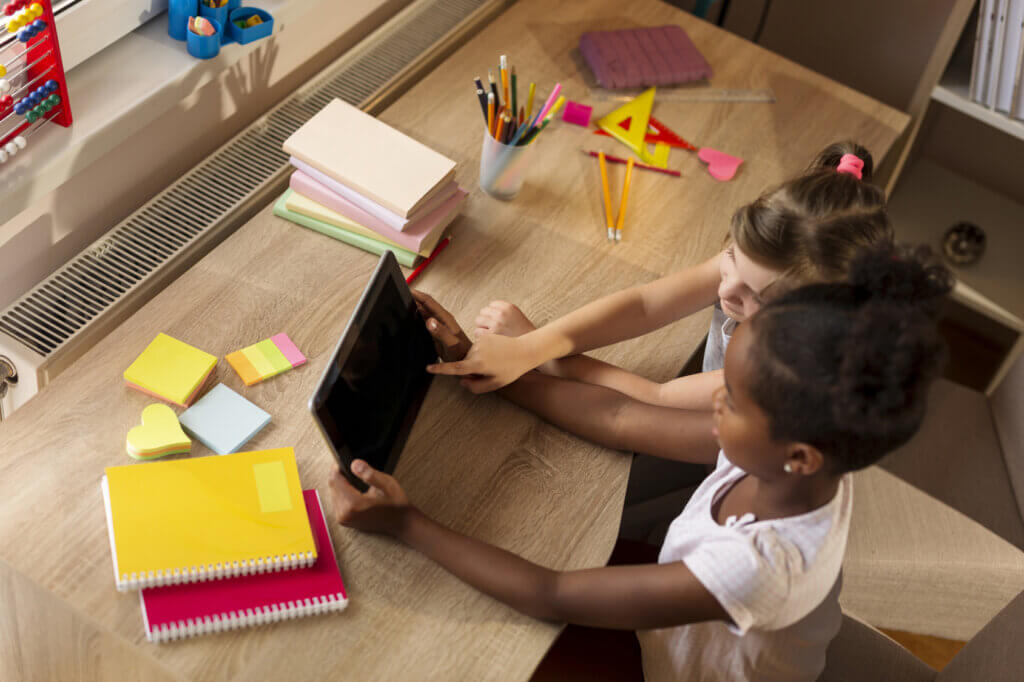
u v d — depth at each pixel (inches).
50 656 43.8
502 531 40.4
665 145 59.4
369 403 39.7
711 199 57.0
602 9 68.5
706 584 34.5
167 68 50.6
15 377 47.0
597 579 36.4
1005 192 86.4
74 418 40.8
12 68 44.3
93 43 48.8
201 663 34.6
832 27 80.2
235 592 36.1
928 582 53.4
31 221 48.2
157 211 52.2
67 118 45.5
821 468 32.6
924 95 76.4
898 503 55.4
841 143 44.6
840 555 36.2
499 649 36.6
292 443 41.6
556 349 45.8
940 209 85.5
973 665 44.6
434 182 48.6
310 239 49.8
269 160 56.2
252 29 52.9
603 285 50.9
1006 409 62.8
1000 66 70.2
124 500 37.4
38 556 36.4
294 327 45.8
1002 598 53.6
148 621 34.8
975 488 61.2
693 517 39.1
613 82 61.9
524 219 53.4
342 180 48.3
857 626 49.9
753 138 61.4
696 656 40.4
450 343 44.5
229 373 43.5
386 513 38.3
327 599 36.4
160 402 41.9
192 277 46.8
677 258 53.2
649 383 46.0
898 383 29.2
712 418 42.9
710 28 68.9
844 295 30.9
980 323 92.0
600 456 43.9
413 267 49.3
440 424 43.8
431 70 65.0
